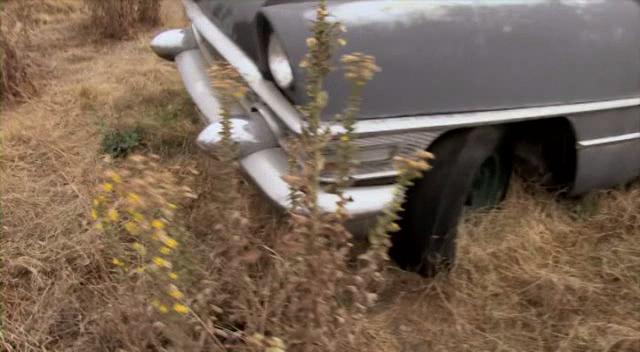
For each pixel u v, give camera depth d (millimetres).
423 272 2758
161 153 3881
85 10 6527
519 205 3113
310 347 1896
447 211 2617
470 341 2527
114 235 2432
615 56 2877
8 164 3770
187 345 1862
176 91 4719
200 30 3230
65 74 5109
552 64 2711
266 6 2652
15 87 4617
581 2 2865
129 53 5605
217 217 2250
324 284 1877
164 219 1808
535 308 2693
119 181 1766
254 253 2076
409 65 2443
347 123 1969
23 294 2750
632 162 3164
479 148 2625
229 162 2084
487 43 2580
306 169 1880
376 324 2578
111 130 4090
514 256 2926
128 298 2135
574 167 3018
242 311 2008
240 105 2869
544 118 2750
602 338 2486
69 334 2555
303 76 2332
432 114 2488
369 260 1947
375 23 2447
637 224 3141
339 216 1926
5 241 3072
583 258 2965
